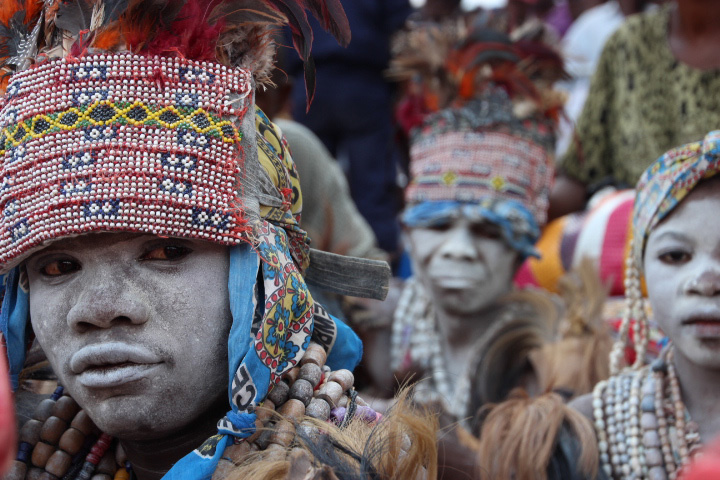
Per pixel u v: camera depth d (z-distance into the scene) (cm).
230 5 152
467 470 202
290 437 148
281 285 150
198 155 145
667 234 198
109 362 144
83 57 145
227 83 149
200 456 144
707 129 362
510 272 320
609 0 581
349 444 144
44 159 143
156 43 147
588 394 224
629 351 272
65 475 170
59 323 147
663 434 202
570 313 277
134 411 145
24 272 161
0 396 71
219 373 149
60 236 142
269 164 160
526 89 323
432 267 316
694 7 362
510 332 294
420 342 330
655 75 379
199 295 147
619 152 395
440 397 309
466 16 346
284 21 154
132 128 143
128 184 142
